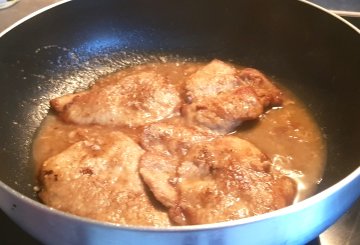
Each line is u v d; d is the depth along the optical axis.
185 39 0.33
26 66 0.28
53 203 0.22
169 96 0.28
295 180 0.24
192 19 0.32
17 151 0.26
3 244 0.21
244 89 0.28
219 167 0.23
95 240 0.16
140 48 0.33
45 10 0.28
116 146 0.25
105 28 0.32
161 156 0.24
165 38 0.33
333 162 0.25
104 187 0.22
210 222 0.20
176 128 0.26
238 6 0.31
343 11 0.33
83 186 0.22
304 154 0.26
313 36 0.29
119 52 0.33
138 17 0.32
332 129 0.27
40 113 0.29
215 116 0.27
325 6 0.35
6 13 0.34
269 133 0.27
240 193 0.21
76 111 0.28
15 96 0.28
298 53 0.30
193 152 0.24
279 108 0.29
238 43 0.32
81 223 0.16
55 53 0.30
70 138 0.27
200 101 0.28
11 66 0.27
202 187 0.22
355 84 0.26
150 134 0.25
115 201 0.22
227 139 0.25
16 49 0.28
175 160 0.24
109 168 0.23
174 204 0.22
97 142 0.25
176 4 0.31
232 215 0.20
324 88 0.28
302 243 0.19
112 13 0.31
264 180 0.22
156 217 0.21
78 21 0.30
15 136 0.27
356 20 0.32
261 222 0.16
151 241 0.16
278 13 0.30
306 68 0.30
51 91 0.30
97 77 0.32
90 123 0.27
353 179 0.17
